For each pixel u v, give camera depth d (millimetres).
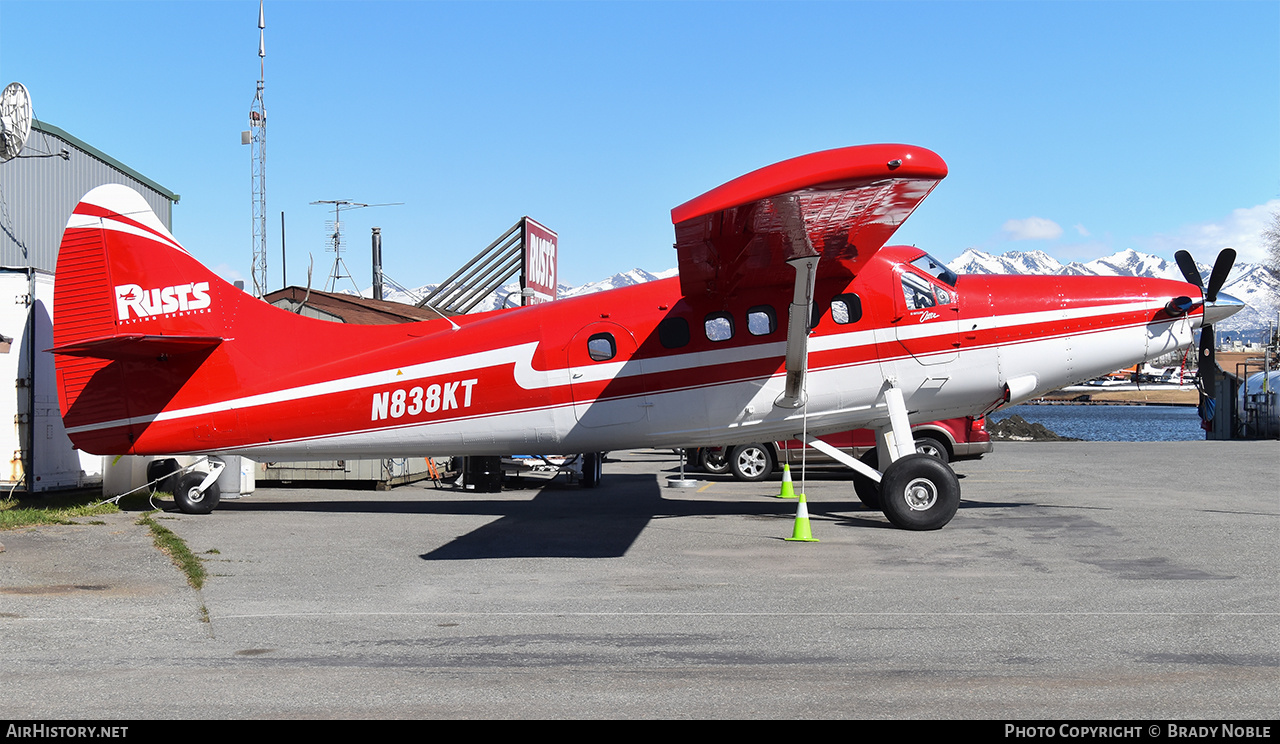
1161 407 123750
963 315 9836
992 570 7180
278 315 10922
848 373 9805
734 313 9961
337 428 10664
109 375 10938
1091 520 9898
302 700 4141
